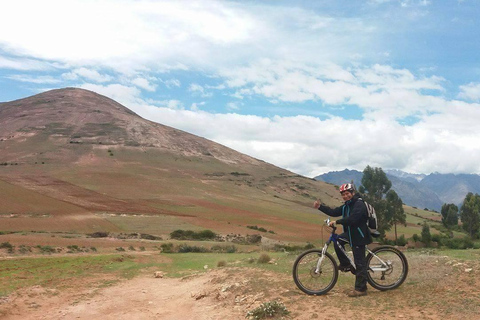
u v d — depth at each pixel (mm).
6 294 10758
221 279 11203
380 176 79000
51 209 103562
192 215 119188
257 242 83875
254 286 9156
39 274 17000
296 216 146125
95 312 9242
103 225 90000
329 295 7824
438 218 190000
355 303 7090
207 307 8727
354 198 7828
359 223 7703
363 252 7750
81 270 19031
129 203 128375
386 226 78188
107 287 13172
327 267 8031
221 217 121562
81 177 167250
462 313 6086
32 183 142875
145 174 196500
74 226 85688
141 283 14211
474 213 100688
